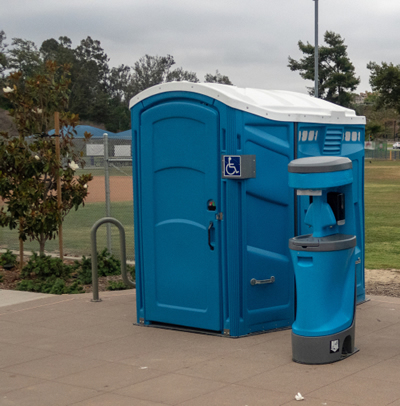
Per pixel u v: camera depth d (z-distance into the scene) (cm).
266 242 605
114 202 2138
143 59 11381
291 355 529
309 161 507
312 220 523
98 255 982
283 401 419
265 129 596
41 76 1016
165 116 612
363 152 745
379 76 6456
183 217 614
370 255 1154
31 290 875
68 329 643
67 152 1028
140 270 652
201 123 591
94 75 11688
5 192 984
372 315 666
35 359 543
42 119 1018
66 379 486
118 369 507
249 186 583
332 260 501
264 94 656
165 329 634
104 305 749
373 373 473
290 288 623
